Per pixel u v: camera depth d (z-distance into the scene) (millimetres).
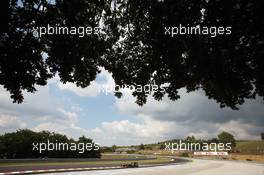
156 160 74188
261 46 7348
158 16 7949
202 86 9586
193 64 8664
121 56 9875
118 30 9578
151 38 8625
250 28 7078
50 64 8312
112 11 9461
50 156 55938
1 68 7543
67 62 8445
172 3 7684
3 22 6922
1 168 31734
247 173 44375
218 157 104750
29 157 52281
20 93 7926
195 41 7965
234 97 8883
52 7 7609
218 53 7922
